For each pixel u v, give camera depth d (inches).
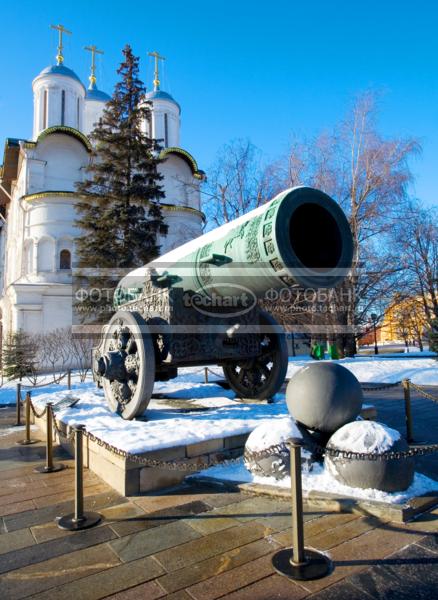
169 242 970.7
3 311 1059.9
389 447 130.0
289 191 143.7
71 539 114.5
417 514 120.2
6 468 187.5
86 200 765.3
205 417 198.4
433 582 90.5
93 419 200.1
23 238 906.7
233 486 143.3
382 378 480.1
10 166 1072.8
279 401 240.8
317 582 91.8
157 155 981.2
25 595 90.5
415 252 807.1
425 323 856.9
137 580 94.7
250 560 100.9
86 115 1315.2
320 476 139.2
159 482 149.2
